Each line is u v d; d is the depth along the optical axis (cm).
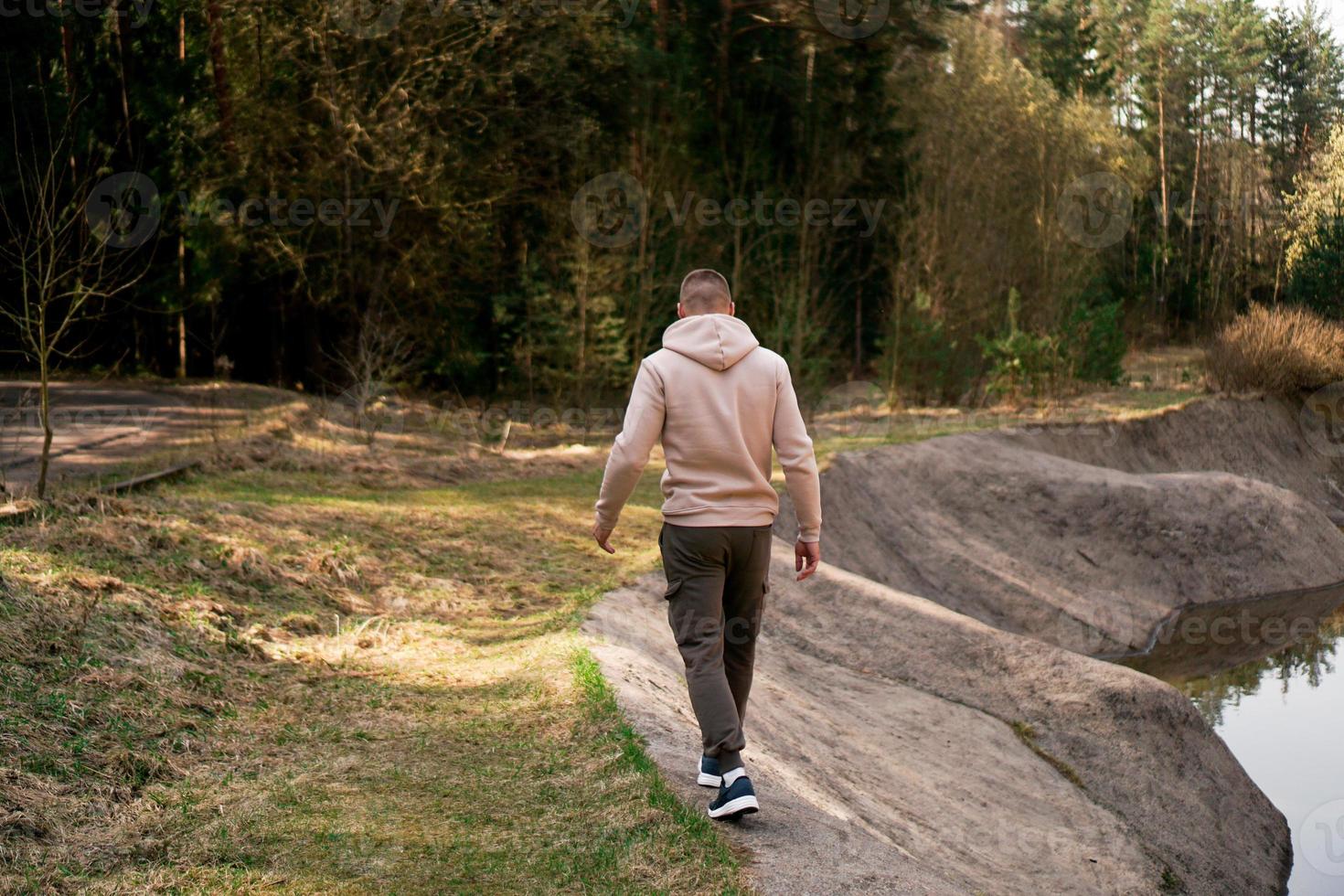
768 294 2159
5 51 1577
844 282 2423
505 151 1852
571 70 1936
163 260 1831
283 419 1348
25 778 376
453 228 1806
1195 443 2394
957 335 2378
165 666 507
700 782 392
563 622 693
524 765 455
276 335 1952
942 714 880
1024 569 1655
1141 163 3588
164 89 1772
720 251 2125
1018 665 982
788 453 380
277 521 834
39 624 496
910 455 1792
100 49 1753
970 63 2827
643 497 1235
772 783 470
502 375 1991
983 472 1817
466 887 353
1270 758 1094
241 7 1672
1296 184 3341
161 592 603
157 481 881
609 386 1961
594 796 418
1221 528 1839
